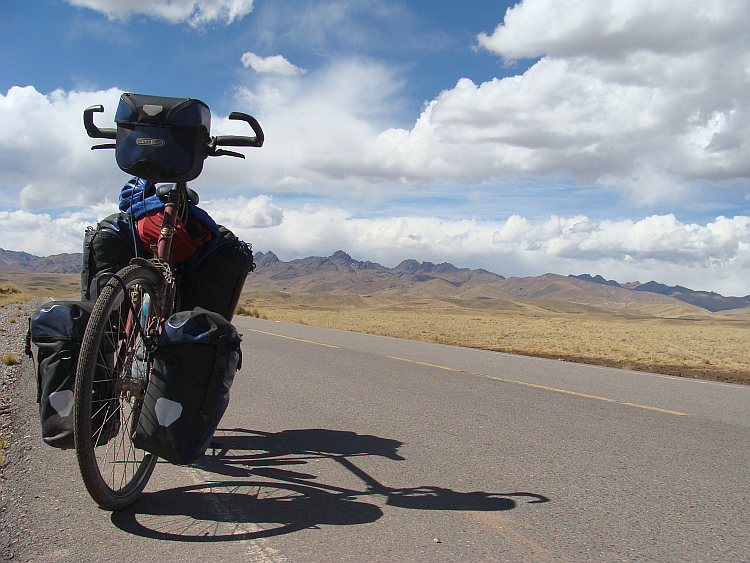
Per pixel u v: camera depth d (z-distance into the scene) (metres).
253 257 4.31
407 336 24.05
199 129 3.53
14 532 3.00
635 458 4.91
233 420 5.88
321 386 8.07
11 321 18.56
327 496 3.72
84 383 2.66
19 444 4.63
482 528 3.27
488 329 35.09
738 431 6.22
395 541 3.04
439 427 5.82
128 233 3.84
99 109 3.73
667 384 10.23
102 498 2.97
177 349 3.04
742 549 3.10
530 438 5.47
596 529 3.32
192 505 3.48
